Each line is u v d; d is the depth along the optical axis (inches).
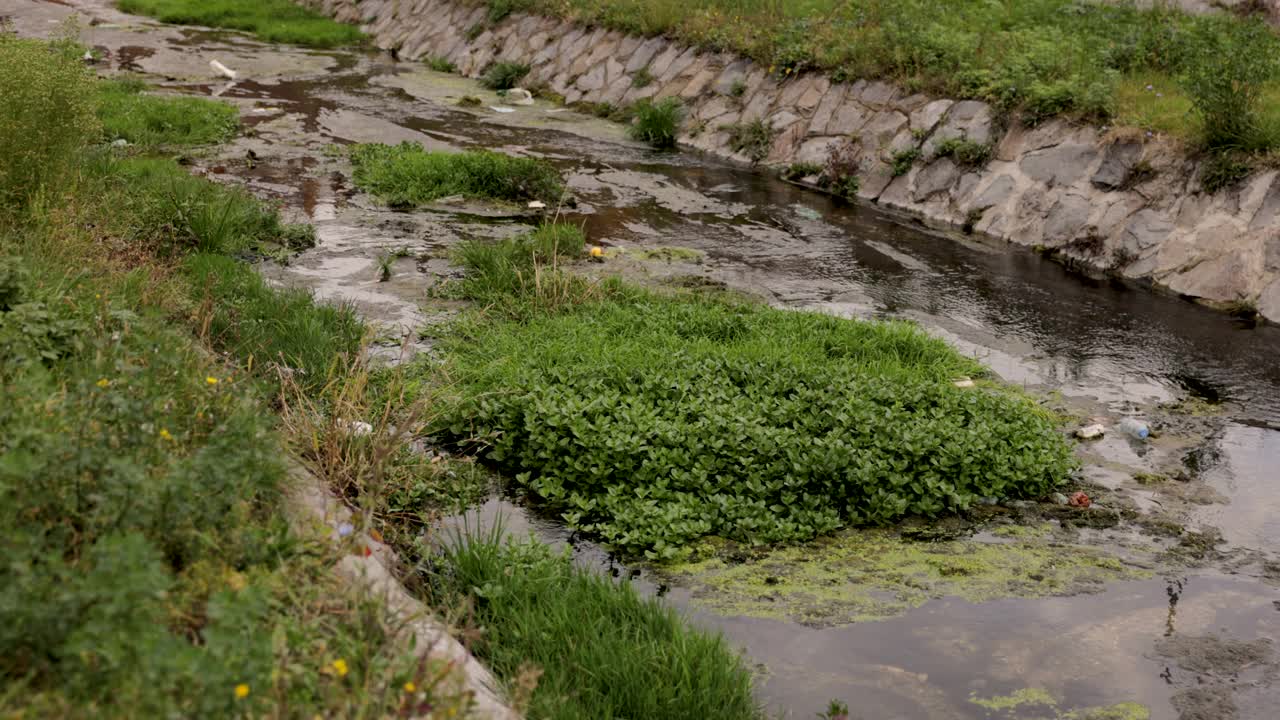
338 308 410.6
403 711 146.2
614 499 280.5
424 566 245.6
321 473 257.0
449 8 1104.2
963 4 805.2
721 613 242.5
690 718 197.2
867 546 275.4
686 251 523.5
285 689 143.9
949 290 486.0
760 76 760.3
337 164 654.5
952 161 615.8
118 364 204.4
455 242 515.2
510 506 287.1
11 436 172.4
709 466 293.3
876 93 682.8
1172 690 221.0
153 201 454.9
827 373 348.2
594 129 789.9
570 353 354.9
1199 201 507.2
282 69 975.6
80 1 1299.2
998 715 211.0
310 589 173.3
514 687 193.8
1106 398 376.5
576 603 228.7
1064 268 523.2
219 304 367.9
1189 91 531.2
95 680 133.6
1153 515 296.5
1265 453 336.2
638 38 870.4
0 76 388.8
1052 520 293.0
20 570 138.8
